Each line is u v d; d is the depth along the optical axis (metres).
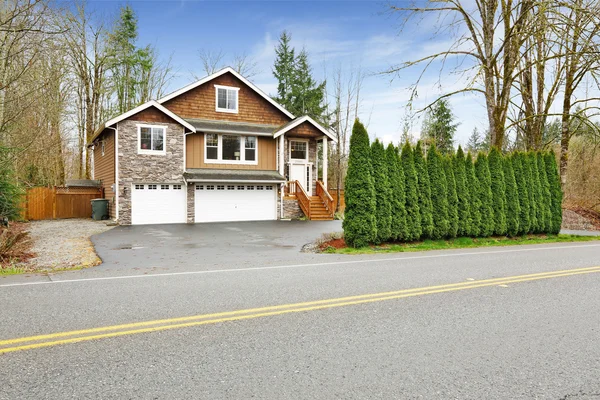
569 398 2.81
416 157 12.81
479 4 15.62
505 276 7.07
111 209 20.17
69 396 2.71
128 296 5.34
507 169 14.98
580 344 3.85
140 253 10.08
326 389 2.87
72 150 31.80
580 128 19.16
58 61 19.91
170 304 4.95
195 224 19.05
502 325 4.36
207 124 21.20
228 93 22.50
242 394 2.77
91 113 28.92
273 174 22.20
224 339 3.80
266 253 10.16
